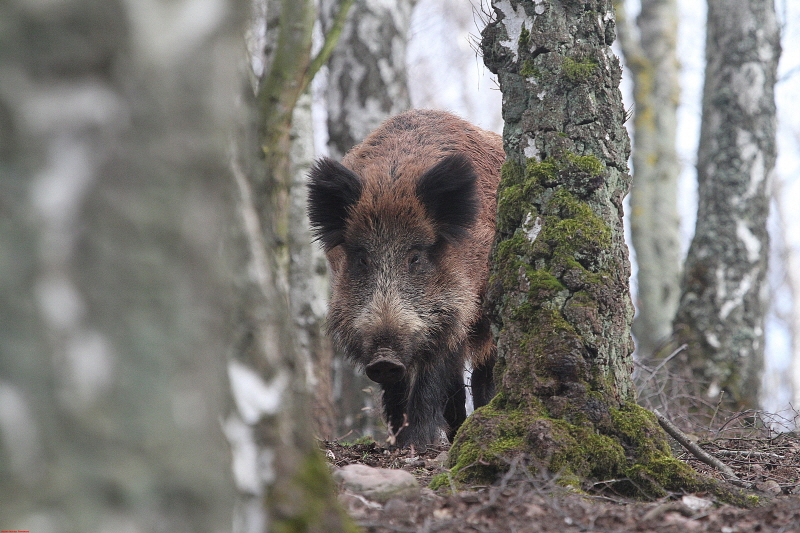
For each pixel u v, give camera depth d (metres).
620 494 9.36
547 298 9.84
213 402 4.59
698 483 9.20
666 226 34.41
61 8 3.98
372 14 24.84
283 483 5.50
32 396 3.92
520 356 9.84
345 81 24.84
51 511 3.94
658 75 35.72
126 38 4.15
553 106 10.42
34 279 3.93
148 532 4.19
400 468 11.91
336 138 24.91
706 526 7.74
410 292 14.08
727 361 22.33
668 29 36.12
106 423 4.07
